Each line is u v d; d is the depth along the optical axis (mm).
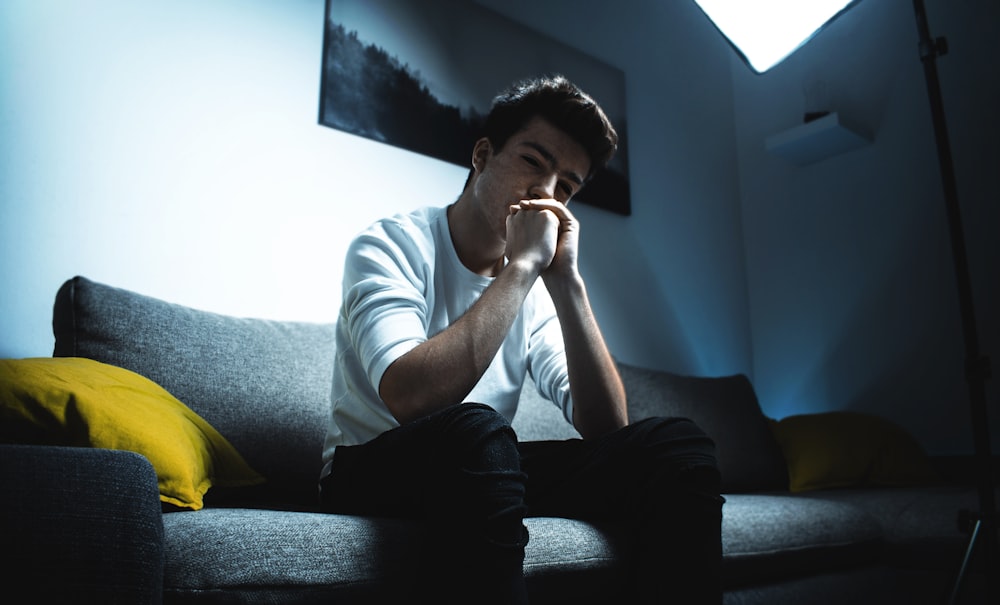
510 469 805
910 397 2705
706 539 914
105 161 1630
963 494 1798
